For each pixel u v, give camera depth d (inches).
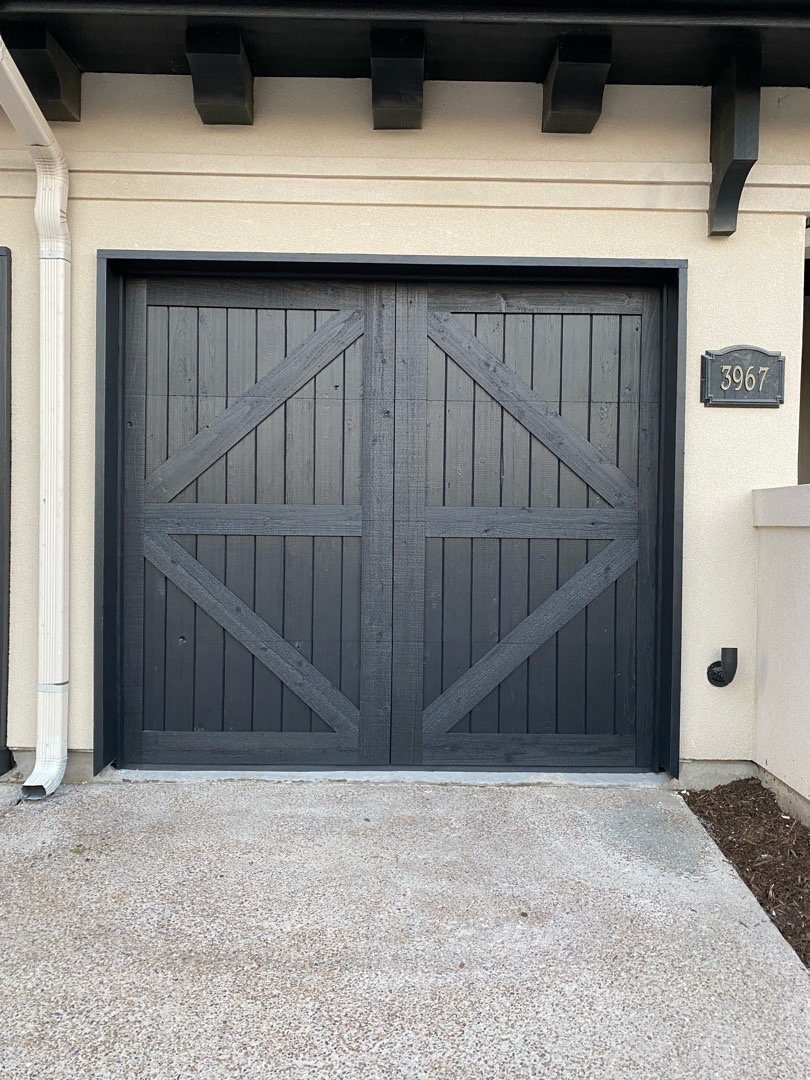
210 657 130.3
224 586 129.9
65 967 77.0
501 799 119.0
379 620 130.4
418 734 131.1
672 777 125.0
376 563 130.1
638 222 123.9
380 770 129.6
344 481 129.9
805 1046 67.8
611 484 130.1
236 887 92.2
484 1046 67.1
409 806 115.8
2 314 122.2
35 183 121.9
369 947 80.8
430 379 130.0
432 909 88.0
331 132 122.0
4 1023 69.1
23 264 123.4
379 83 111.7
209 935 82.7
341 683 131.1
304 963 78.0
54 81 113.0
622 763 131.6
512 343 129.6
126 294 128.3
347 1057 65.6
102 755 124.0
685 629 125.5
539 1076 63.9
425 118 121.9
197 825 108.4
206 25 106.3
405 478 129.6
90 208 122.3
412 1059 65.4
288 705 131.2
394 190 122.5
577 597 130.6
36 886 91.9
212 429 128.8
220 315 129.0
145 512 129.0
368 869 96.7
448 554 130.6
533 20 101.3
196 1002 72.1
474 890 92.1
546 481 130.4
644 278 127.7
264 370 129.3
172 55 115.0
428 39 109.3
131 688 130.0
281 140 122.0
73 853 99.9
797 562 111.3
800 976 77.4
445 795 120.3
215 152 121.8
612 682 131.1
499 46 110.9
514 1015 71.0
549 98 115.5
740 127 113.0
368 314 129.2
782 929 85.6
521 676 131.1
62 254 119.2
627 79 120.2
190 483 129.3
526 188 123.0
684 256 124.4
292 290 129.0
